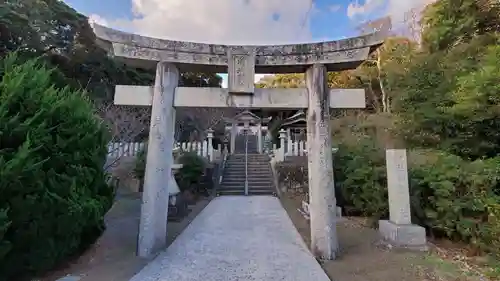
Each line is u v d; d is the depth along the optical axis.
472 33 8.73
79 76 13.99
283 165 13.17
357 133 10.91
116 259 4.48
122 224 6.52
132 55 4.84
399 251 4.88
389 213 5.94
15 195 3.07
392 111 9.62
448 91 7.37
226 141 22.22
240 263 4.35
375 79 16.86
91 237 4.79
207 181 13.29
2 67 4.03
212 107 5.00
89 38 13.67
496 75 5.56
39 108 3.64
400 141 7.60
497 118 5.78
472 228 4.63
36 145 3.39
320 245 4.62
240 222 7.41
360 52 4.81
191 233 6.27
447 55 8.54
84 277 3.76
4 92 3.36
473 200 4.70
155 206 4.75
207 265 4.26
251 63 4.96
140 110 12.45
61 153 3.84
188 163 11.69
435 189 5.27
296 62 4.96
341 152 8.54
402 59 10.73
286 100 4.98
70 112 4.16
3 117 3.14
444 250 4.95
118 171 11.20
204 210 9.20
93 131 4.65
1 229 2.72
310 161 4.86
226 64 5.06
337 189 8.37
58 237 3.65
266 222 7.41
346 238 5.72
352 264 4.31
